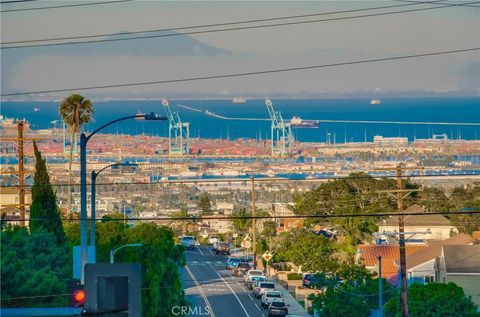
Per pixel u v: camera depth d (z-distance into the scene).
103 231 186.50
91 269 55.50
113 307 55.31
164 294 175.00
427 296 194.50
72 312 72.06
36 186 164.50
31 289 130.75
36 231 150.25
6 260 131.25
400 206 167.00
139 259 173.00
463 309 192.88
